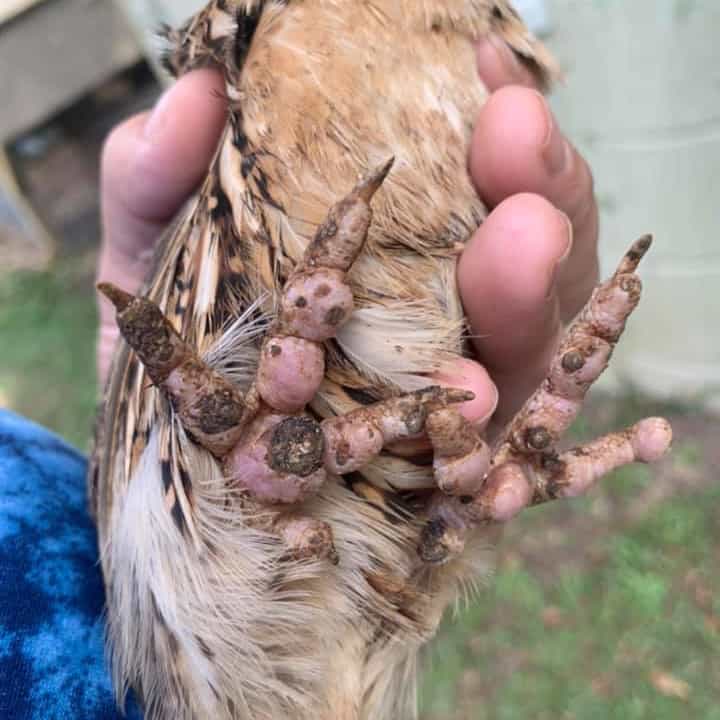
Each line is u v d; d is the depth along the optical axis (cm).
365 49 14
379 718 15
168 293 14
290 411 13
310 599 14
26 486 16
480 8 15
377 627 14
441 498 13
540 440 13
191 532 13
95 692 14
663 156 41
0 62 74
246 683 14
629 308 13
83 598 15
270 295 13
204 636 14
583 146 42
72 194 81
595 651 40
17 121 76
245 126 14
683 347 46
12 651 13
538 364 16
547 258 14
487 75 15
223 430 13
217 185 14
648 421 14
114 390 16
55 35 74
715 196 41
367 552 14
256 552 13
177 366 12
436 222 14
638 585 41
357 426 13
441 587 15
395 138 14
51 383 65
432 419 12
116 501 15
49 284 77
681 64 38
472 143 15
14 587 14
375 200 13
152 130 19
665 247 43
